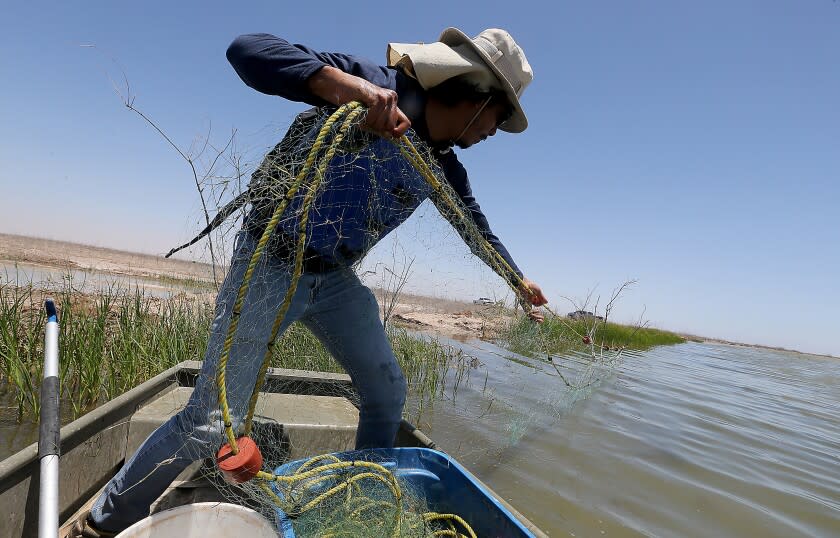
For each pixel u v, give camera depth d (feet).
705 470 11.95
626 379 22.65
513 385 17.80
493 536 5.39
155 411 8.18
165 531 4.83
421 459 6.58
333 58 5.47
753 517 9.73
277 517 5.08
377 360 6.96
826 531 9.41
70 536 5.68
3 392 12.16
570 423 14.56
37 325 13.04
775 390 28.02
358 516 5.64
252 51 4.91
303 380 10.78
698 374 30.76
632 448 13.00
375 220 6.19
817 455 14.32
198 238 5.67
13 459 5.03
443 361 21.12
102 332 13.32
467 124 6.26
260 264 5.51
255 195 5.32
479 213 8.06
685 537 8.73
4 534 4.93
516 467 11.16
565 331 16.40
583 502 9.74
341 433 8.18
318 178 4.57
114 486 5.65
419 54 5.73
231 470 4.42
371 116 4.78
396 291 10.64
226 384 5.37
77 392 12.39
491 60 5.83
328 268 6.15
